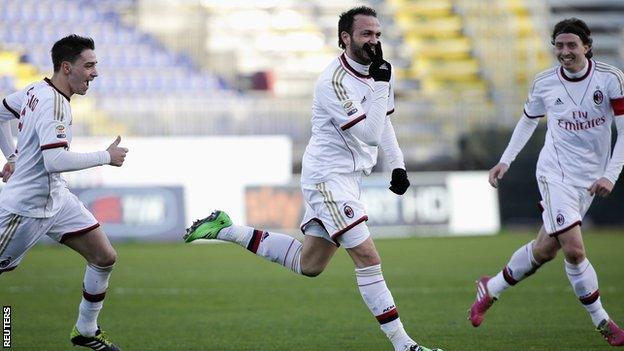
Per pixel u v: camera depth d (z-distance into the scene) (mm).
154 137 78812
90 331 24766
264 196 75500
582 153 26547
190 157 74312
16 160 23406
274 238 24953
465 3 108125
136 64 95312
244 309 35969
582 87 26328
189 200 74000
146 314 34719
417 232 79125
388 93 23578
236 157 75312
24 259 59500
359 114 22672
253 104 83875
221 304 37469
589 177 26609
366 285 23094
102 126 81500
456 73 105312
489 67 105500
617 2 110875
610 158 26578
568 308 35000
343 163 23500
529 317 32875
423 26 107688
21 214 23203
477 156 86062
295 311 35281
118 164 22844
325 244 24344
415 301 37750
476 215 81000
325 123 23516
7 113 24031
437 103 90250
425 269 51000
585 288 26016
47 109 22469
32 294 41000
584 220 86125
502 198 84500
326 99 23094
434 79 104750
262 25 105500
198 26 98750
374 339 28812
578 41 26031
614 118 26156
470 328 30594
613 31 110875
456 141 89062
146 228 73125
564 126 26656
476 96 99312
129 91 93938
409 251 63031
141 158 73250
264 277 47844
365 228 23281
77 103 83000
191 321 32875
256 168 75688
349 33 23094
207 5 104750
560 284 42812
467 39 107000
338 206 23203
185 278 47469
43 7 95500
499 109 90938
